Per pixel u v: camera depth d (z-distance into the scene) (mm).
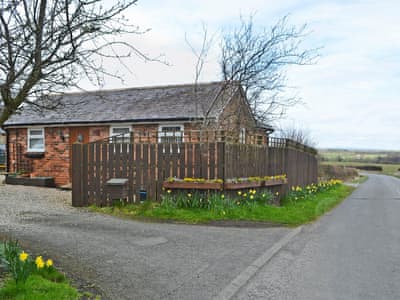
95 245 6145
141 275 4754
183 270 5020
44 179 15367
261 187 10930
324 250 6441
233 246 6395
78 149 10320
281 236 7324
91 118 15523
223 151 9367
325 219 9961
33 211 9352
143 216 8875
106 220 8375
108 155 10133
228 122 12562
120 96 17359
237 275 4879
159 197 9742
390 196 17891
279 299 4184
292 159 13914
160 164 9773
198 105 14477
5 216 8602
